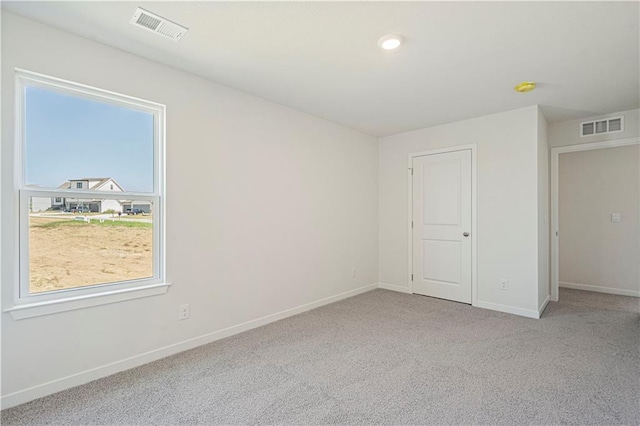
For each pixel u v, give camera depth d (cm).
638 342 280
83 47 214
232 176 301
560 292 468
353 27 202
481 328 316
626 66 254
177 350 261
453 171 414
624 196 456
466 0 176
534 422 175
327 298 404
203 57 242
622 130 372
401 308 384
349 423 176
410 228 456
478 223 392
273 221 338
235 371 231
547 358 250
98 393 203
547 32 207
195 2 178
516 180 363
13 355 189
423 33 209
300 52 234
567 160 500
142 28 204
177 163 262
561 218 505
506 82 287
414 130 450
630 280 450
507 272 369
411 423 175
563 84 291
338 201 421
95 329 220
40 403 191
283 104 345
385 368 236
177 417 181
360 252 457
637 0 174
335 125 416
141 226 249
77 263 219
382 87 299
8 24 187
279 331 310
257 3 179
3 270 186
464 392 204
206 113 281
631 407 187
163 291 253
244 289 311
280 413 184
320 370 233
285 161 351
